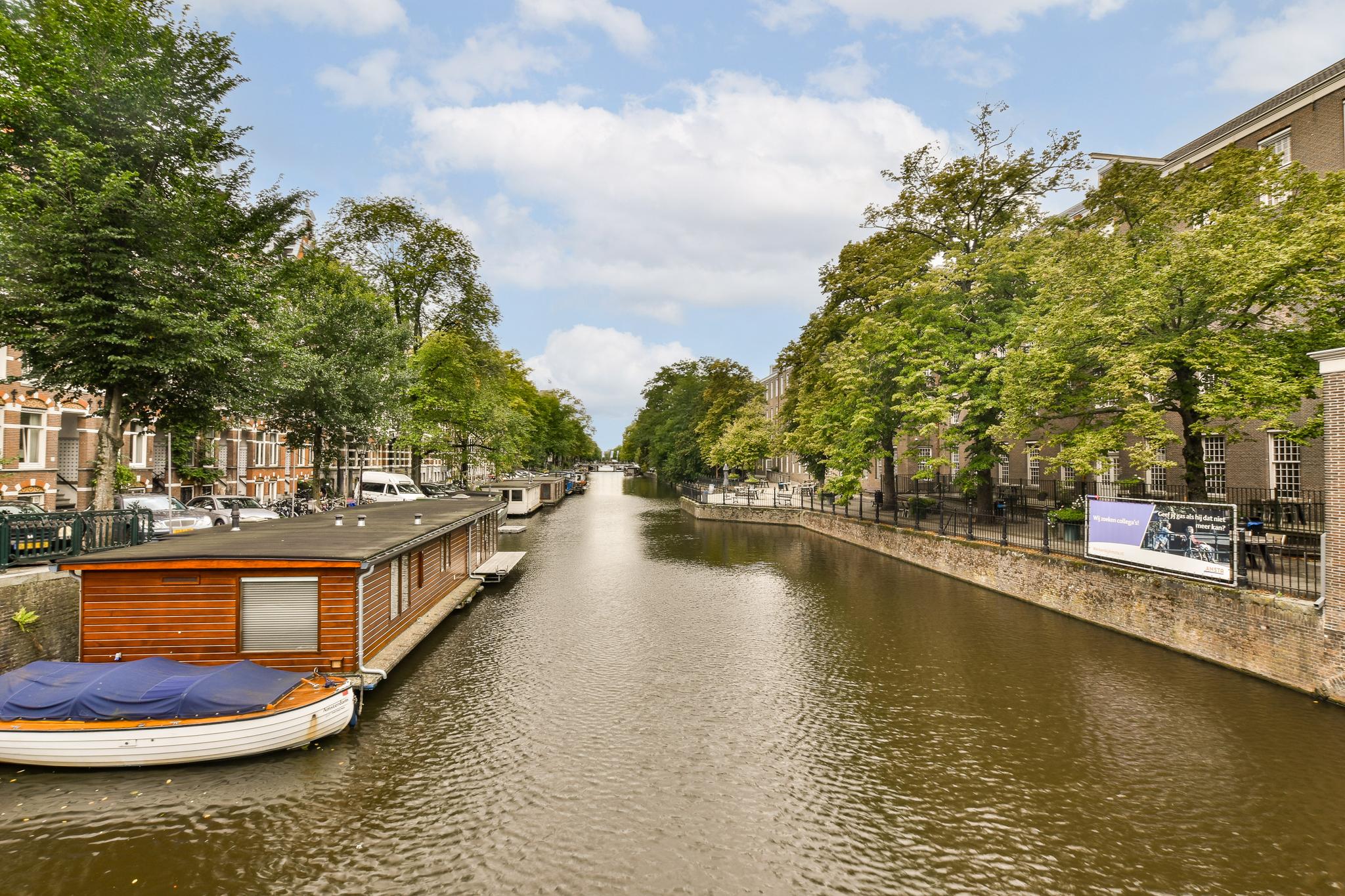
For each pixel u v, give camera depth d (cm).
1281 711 1016
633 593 1981
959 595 1938
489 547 2428
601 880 634
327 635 1008
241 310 1449
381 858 659
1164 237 1641
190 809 735
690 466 7575
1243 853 684
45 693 810
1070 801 786
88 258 1203
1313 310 1381
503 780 827
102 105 1253
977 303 2397
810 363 3481
